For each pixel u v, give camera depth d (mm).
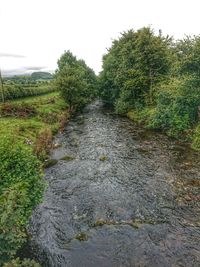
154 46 39125
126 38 51438
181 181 18234
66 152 26000
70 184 18297
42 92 69750
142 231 12688
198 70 29719
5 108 36750
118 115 49281
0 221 7734
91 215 14211
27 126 30750
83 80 62906
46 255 11188
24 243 11906
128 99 47906
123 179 18969
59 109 48031
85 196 16406
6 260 7816
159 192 16703
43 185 12172
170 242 11812
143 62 40156
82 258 11023
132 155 24516
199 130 26641
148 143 28375
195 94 28547
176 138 29484
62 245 11836
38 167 12266
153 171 20297
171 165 21391
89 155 24891
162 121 32562
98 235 12508
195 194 16312
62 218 13938
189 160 22391
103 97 64500
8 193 9172
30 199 11125
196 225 13117
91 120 44875
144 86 41781
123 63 46969
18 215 8078
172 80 33719
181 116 29891
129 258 10922
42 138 27297
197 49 28984
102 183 18344
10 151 11641
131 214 14234
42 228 13031
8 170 11305
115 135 32781
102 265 10609
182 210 14531
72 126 39719
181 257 10875
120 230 12844
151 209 14688
